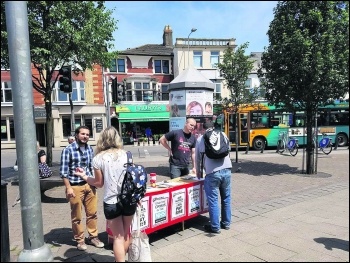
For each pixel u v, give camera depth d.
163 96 32.16
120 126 29.02
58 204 6.48
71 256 3.87
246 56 12.70
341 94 9.09
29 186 3.46
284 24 9.24
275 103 10.24
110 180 3.33
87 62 8.98
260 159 14.06
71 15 8.00
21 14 3.38
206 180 4.62
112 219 3.38
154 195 4.23
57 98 27.39
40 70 9.77
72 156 4.04
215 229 4.57
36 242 3.49
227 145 4.55
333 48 8.77
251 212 5.61
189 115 9.53
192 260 3.71
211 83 9.80
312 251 3.92
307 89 8.98
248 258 3.75
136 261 3.52
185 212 4.74
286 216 5.35
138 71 31.33
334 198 6.54
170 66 32.38
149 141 28.39
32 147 3.48
